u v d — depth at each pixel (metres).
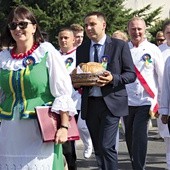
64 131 3.80
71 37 7.06
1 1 20.92
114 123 5.41
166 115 6.01
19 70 3.84
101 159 5.44
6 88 3.90
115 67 5.43
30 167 3.84
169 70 5.96
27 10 3.89
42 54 3.88
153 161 7.93
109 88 5.39
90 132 5.60
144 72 6.33
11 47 4.02
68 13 19.81
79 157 8.30
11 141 3.87
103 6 20.89
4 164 3.90
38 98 3.87
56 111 3.82
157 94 6.41
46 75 3.86
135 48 6.43
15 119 3.86
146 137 6.24
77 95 6.98
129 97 6.29
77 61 5.69
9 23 3.89
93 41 5.59
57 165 3.95
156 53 6.40
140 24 6.39
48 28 19.59
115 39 5.56
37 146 3.84
